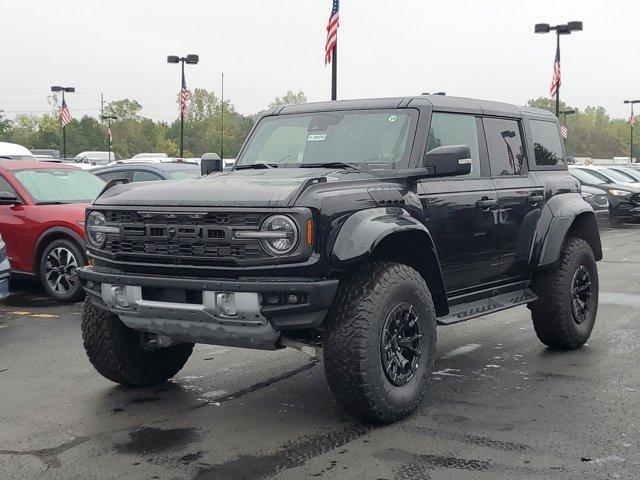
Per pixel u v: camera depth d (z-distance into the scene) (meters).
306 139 6.09
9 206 10.01
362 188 5.03
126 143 115.38
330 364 4.77
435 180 5.71
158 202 4.91
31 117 124.19
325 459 4.43
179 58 39.44
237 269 4.64
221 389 5.89
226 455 4.52
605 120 159.38
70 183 10.60
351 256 4.66
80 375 6.34
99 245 5.20
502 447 4.59
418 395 5.12
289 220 4.56
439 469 4.27
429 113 5.81
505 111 6.75
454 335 7.78
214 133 114.25
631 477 4.13
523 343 7.40
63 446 4.71
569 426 4.95
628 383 5.95
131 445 4.70
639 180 23.48
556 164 7.34
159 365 5.93
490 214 6.11
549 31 33.91
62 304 9.60
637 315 8.69
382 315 4.82
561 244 6.73
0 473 4.30
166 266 4.83
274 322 4.63
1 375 6.34
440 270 5.42
